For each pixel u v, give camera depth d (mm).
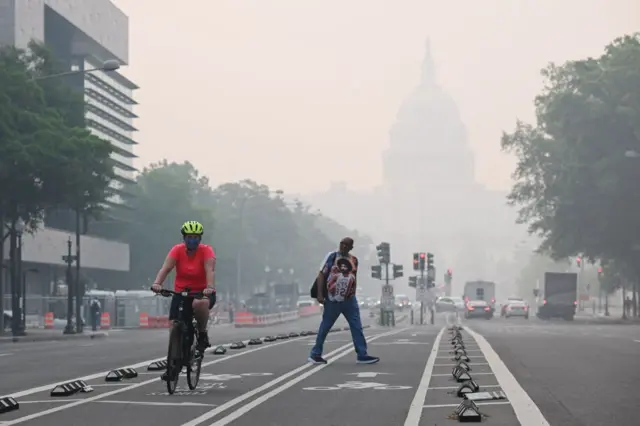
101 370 27062
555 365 27312
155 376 23656
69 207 75188
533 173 118250
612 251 109125
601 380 22750
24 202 68812
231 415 16359
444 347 36000
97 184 71312
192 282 19391
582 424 15305
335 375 23859
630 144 102062
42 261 109938
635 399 18812
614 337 46906
